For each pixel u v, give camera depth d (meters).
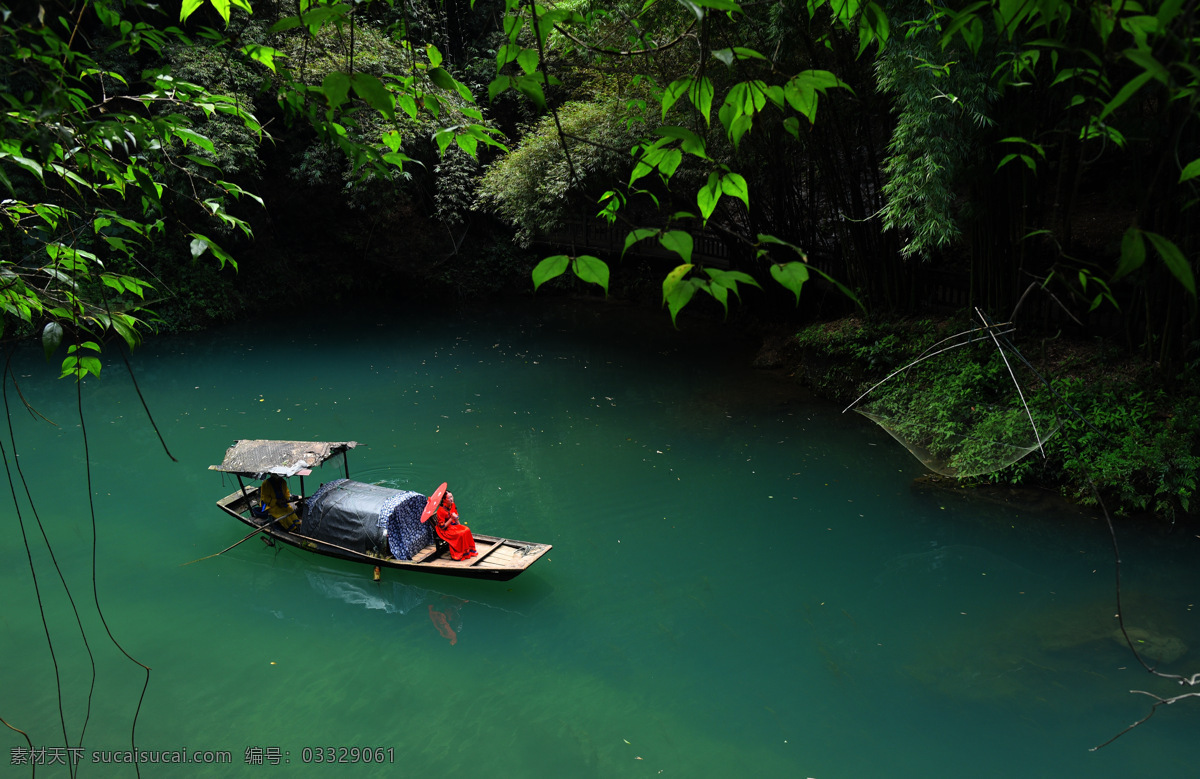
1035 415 10.95
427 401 16.27
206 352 20.20
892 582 9.35
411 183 24.17
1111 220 14.14
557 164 17.11
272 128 22.55
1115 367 11.18
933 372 12.62
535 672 8.04
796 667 7.94
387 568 9.72
